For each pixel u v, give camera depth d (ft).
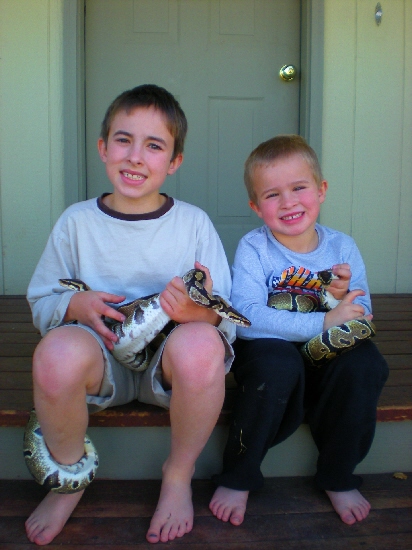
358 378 7.34
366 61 15.90
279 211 8.44
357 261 9.11
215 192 16.79
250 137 16.66
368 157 16.24
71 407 6.28
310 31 15.61
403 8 15.85
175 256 8.03
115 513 7.24
